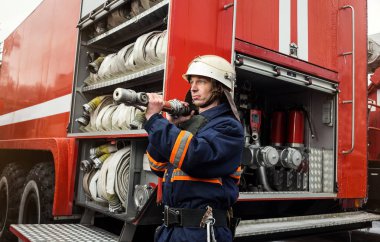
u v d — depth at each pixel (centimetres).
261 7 287
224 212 159
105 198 282
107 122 297
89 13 331
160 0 258
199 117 160
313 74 319
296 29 310
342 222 316
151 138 147
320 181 348
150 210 228
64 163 319
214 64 165
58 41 388
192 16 232
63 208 312
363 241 492
